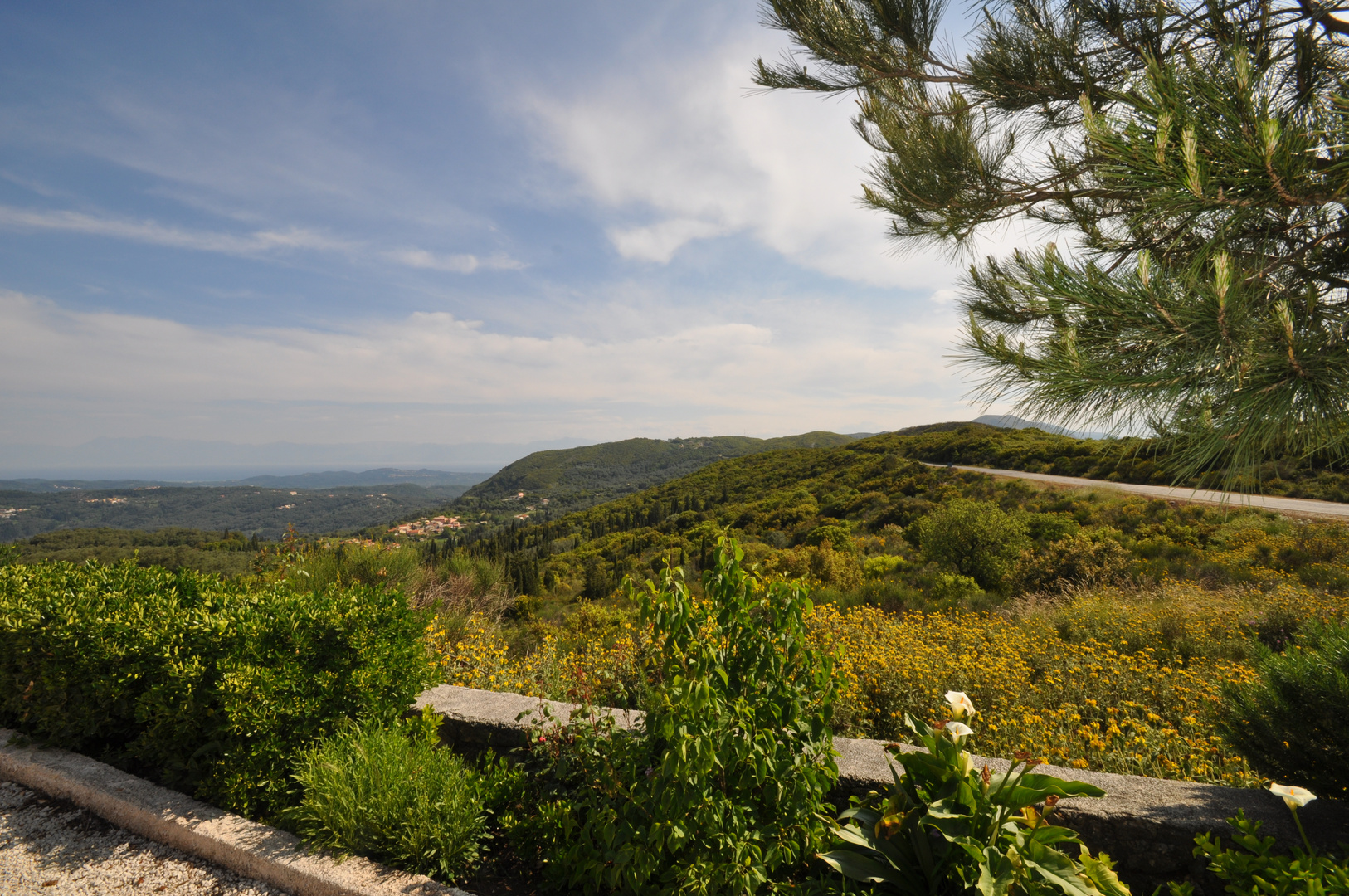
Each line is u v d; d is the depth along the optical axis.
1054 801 1.82
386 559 6.98
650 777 1.98
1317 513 13.78
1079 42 3.42
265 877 2.21
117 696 2.80
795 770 1.91
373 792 2.25
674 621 1.97
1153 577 9.91
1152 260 2.13
